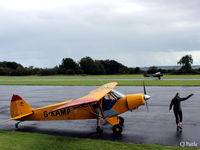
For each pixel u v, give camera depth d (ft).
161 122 34.32
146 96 29.94
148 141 24.89
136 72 344.90
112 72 352.69
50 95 76.69
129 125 33.01
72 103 23.70
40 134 28.81
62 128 32.65
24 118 32.86
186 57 320.09
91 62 351.25
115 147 22.50
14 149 22.47
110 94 29.73
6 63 422.41
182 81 127.75
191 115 38.65
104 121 36.58
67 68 343.87
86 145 23.43
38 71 342.23
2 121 39.09
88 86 111.55
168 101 55.93
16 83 146.20
